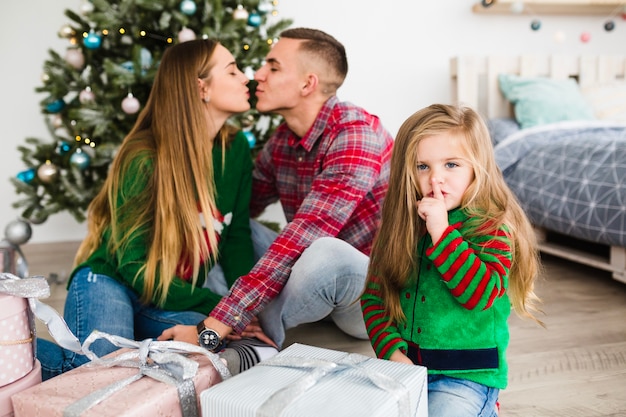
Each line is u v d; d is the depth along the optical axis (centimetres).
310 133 151
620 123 293
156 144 141
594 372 138
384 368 80
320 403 70
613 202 206
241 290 124
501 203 100
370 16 340
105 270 139
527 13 359
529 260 103
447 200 99
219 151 154
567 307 189
